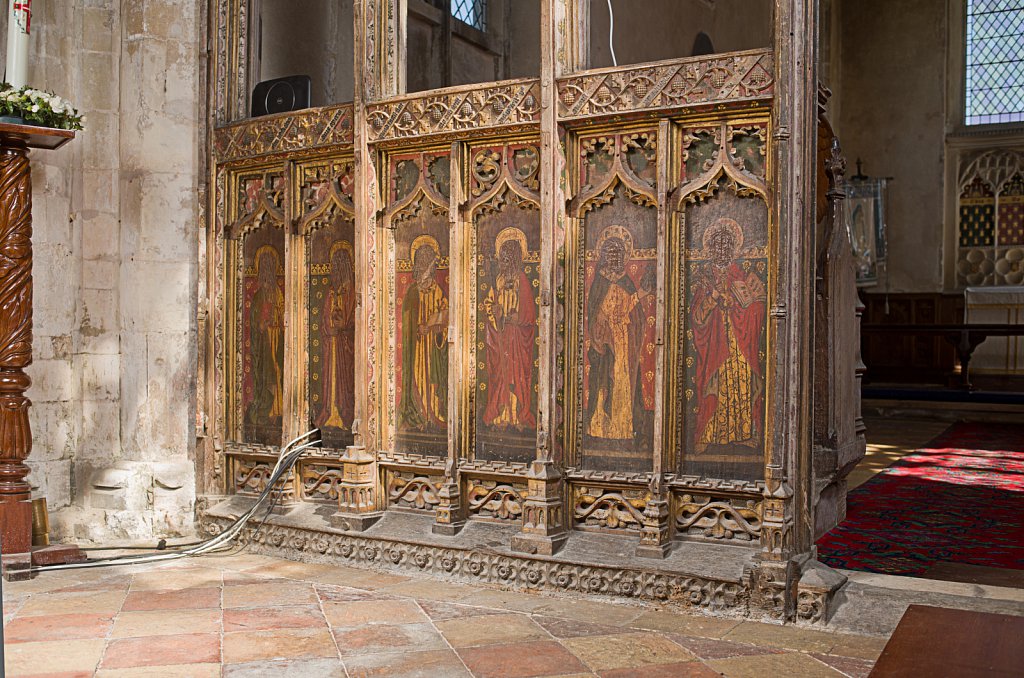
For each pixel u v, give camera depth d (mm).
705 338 4672
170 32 6141
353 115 5547
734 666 3658
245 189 6176
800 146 4352
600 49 10273
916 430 12023
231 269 6207
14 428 5121
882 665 1735
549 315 4855
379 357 5520
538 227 5078
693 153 4688
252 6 6352
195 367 6219
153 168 6113
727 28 13750
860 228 17672
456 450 5219
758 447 4535
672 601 4434
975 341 14578
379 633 4066
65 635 4020
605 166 4902
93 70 6227
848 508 6781
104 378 6215
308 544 5504
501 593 4746
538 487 4820
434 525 5176
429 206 5441
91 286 6227
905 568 5051
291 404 5844
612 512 4820
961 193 18156
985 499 7137
